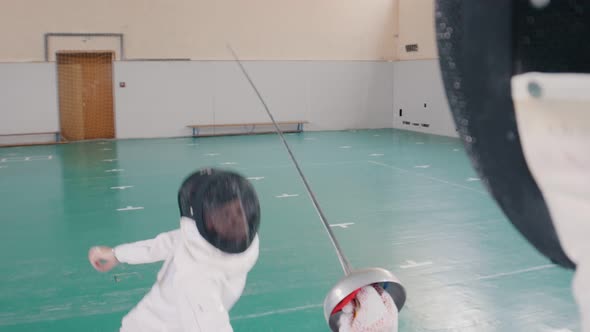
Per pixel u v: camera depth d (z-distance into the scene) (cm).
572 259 31
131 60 1395
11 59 1298
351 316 117
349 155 1124
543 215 31
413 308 397
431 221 623
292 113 1556
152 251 174
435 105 1495
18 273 473
